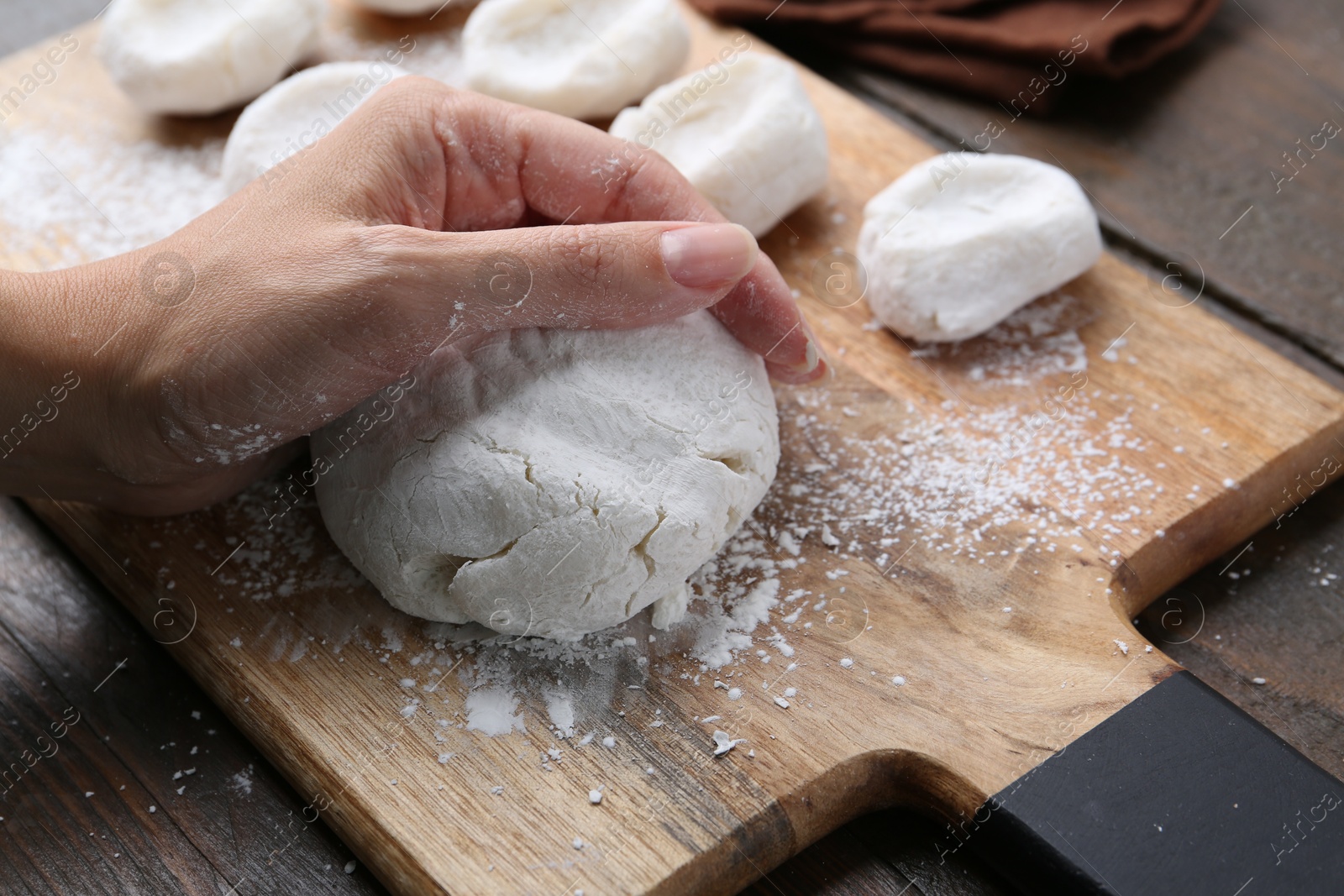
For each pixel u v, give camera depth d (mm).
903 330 494
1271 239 521
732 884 418
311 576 454
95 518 463
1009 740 422
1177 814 408
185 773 433
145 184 537
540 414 438
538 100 530
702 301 436
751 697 433
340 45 573
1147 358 489
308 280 419
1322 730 435
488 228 465
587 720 430
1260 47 571
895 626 442
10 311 427
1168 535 455
